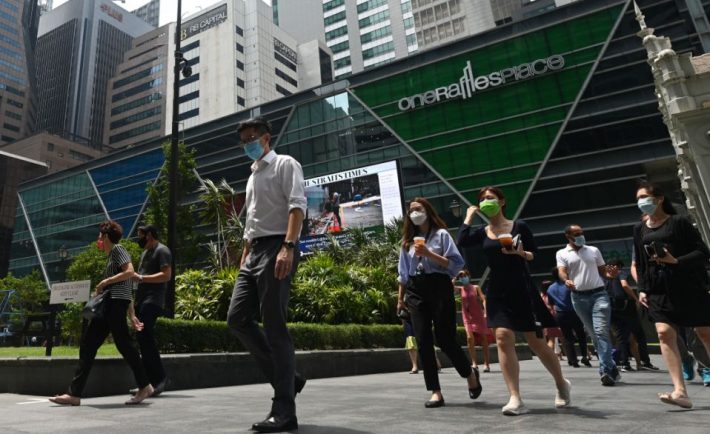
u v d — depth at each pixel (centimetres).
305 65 8038
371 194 3225
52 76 12044
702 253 309
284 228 259
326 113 3653
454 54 3256
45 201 5316
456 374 791
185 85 7175
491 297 312
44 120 11675
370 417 286
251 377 673
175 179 1088
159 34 9462
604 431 218
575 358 809
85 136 11175
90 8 12344
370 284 1488
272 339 243
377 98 3475
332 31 8750
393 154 3297
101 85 11962
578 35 2897
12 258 5378
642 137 2578
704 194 1106
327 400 399
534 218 2742
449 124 3159
